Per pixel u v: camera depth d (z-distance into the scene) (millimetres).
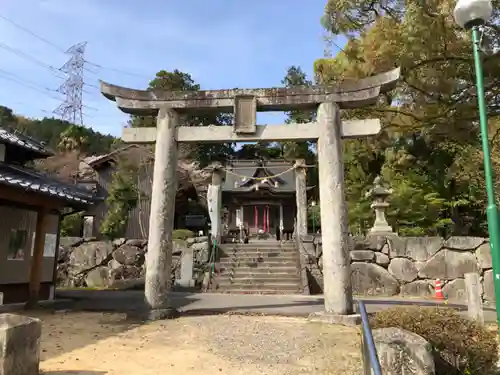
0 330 3811
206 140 9867
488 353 4781
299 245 18906
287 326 7844
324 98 9547
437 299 14414
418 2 9977
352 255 16828
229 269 17781
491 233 5348
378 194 18094
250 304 11352
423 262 16281
